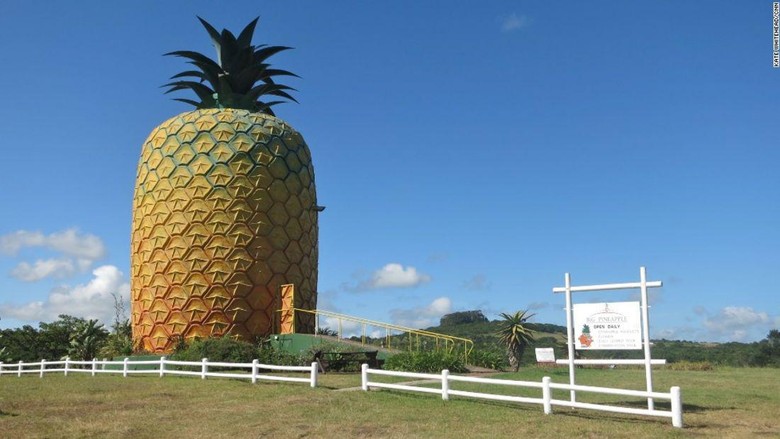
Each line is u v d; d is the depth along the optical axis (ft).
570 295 63.16
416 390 69.21
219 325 125.70
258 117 135.54
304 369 79.10
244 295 126.72
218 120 131.75
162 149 132.05
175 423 56.59
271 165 131.34
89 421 58.08
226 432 52.47
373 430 51.96
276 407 63.57
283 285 130.31
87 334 170.50
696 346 252.83
